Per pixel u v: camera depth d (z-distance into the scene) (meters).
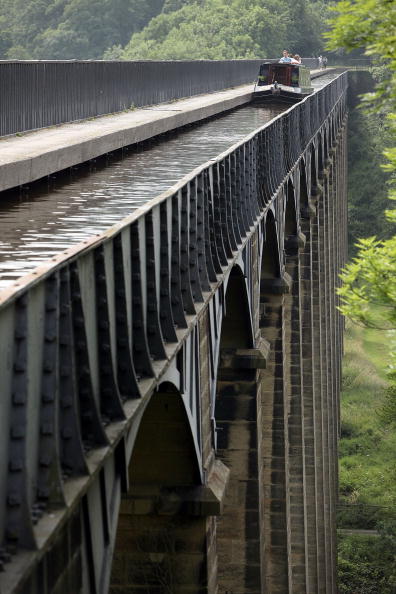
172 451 29.27
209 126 76.19
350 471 116.56
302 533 69.62
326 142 117.75
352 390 139.88
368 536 100.81
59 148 38.94
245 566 45.50
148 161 47.31
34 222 26.06
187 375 26.45
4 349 12.99
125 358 18.88
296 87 122.62
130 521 30.89
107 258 17.91
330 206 125.44
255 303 46.00
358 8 30.45
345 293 34.00
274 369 59.81
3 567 12.52
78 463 15.05
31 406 13.81
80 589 15.70
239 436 46.06
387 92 32.69
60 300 15.09
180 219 26.12
